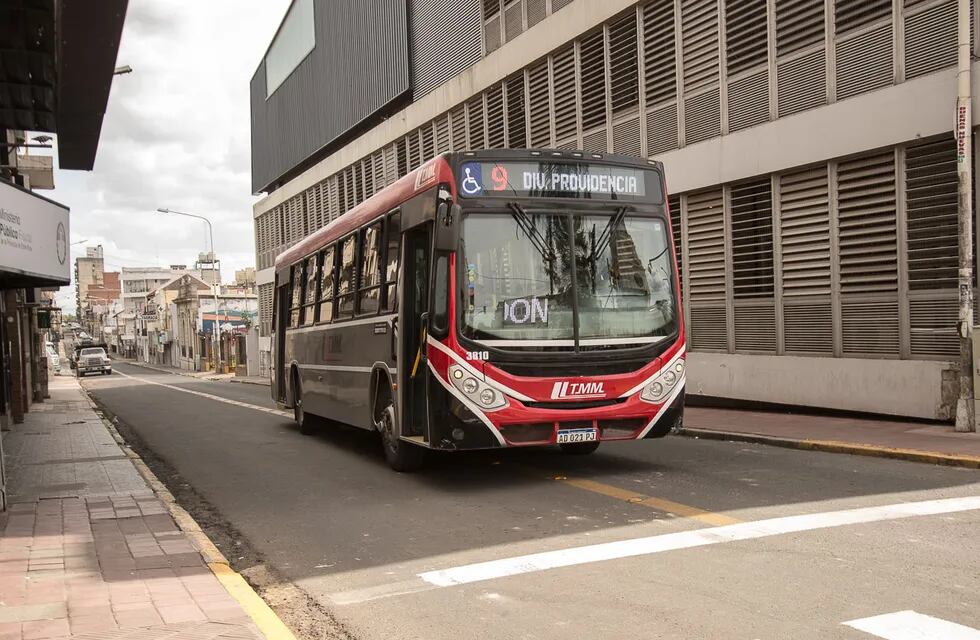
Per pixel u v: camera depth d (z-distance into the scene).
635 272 8.51
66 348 118.31
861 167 12.09
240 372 55.44
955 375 10.68
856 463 8.90
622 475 8.70
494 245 8.05
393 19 26.88
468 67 22.56
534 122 19.81
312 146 35.00
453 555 5.94
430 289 8.20
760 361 13.89
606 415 8.11
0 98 13.40
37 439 14.84
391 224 9.64
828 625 4.13
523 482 8.59
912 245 11.37
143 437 16.16
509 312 7.96
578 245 8.30
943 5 10.83
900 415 11.41
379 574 5.62
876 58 11.77
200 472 10.98
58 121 13.55
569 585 5.04
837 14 12.38
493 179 8.16
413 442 8.66
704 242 15.33
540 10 19.44
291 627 4.66
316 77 34.19
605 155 8.66
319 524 7.31
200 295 77.06
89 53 10.38
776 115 13.49
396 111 28.25
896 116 11.36
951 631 3.97
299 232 37.41
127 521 7.31
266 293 43.75
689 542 5.85
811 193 12.98
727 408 14.82
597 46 17.70
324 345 12.70
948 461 8.45
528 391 7.86
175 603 4.85
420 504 7.82
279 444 13.53
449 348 7.83
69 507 7.98
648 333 8.44
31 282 10.20
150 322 103.38
